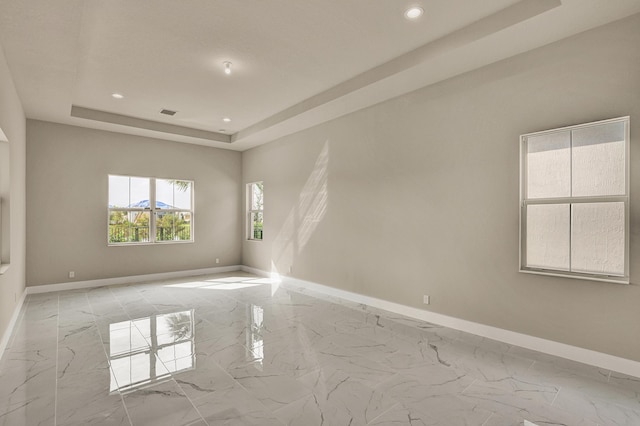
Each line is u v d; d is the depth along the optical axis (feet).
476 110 12.34
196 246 24.61
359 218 16.92
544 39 10.30
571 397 8.10
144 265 22.38
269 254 23.58
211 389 8.52
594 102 9.70
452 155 13.08
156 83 14.87
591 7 8.75
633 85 9.09
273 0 9.29
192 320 14.06
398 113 15.05
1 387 8.59
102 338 11.98
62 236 19.43
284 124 19.44
